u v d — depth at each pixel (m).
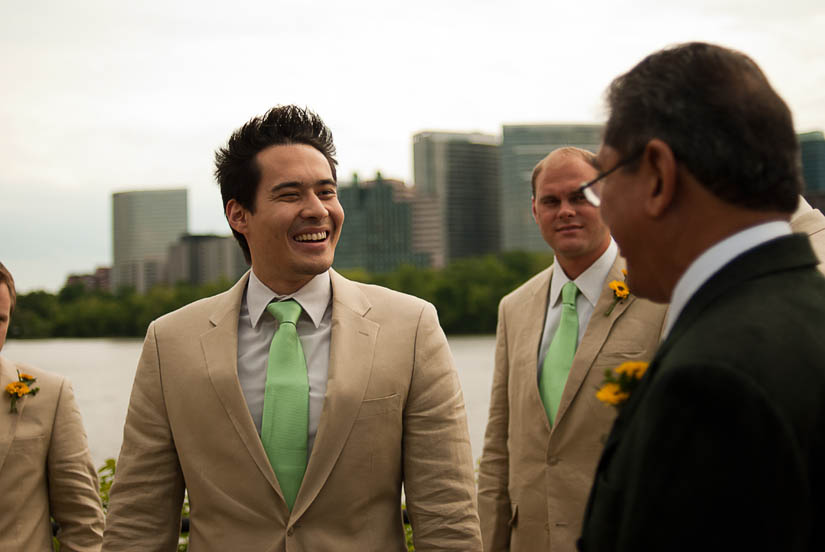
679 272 1.30
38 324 103.62
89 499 3.10
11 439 2.95
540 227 3.27
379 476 2.39
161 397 2.50
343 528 2.33
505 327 3.51
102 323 105.19
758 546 1.02
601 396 1.35
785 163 1.21
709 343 1.12
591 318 3.06
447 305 86.69
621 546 1.14
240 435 2.36
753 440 1.04
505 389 3.50
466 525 2.39
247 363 2.50
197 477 2.39
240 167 2.53
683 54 1.28
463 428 2.53
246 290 2.66
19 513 2.93
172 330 2.56
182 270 180.75
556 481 3.00
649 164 1.27
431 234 196.12
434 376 2.51
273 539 2.30
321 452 2.33
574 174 3.13
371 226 191.38
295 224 2.46
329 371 2.42
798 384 1.08
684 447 1.08
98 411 26.77
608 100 1.37
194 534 2.42
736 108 1.20
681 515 1.06
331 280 2.63
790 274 1.20
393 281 89.38
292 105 2.56
